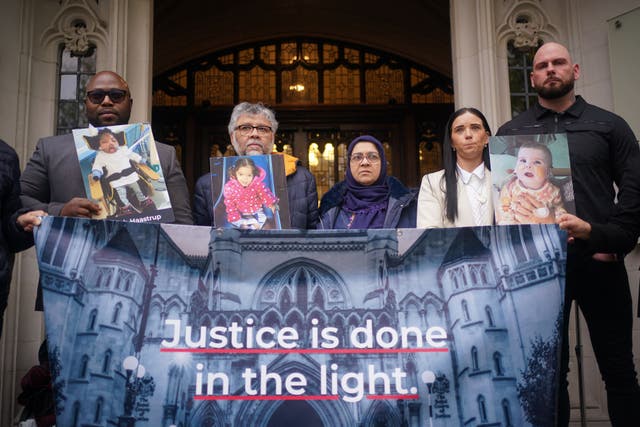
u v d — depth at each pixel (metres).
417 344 2.52
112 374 2.46
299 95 7.94
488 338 2.52
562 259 2.59
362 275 2.60
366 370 2.49
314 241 2.63
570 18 5.15
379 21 7.78
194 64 8.01
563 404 3.17
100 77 3.46
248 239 2.63
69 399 2.42
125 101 3.46
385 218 3.48
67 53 5.02
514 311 2.55
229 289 2.58
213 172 3.00
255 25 7.85
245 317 2.54
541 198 2.79
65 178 3.29
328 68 8.02
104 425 2.41
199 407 2.45
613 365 3.23
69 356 2.46
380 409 2.45
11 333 4.37
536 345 2.51
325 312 2.55
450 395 2.47
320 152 7.84
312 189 3.69
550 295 2.56
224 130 7.89
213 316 2.54
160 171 2.91
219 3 7.56
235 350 2.51
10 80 4.76
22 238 2.85
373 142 3.59
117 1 5.00
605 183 3.28
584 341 4.56
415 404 2.46
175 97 7.91
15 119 4.73
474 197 3.16
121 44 4.98
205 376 2.47
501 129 3.54
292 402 2.46
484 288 2.58
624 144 3.27
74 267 2.54
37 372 3.63
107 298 2.53
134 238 2.60
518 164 2.83
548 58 3.38
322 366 2.49
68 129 4.92
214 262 2.60
